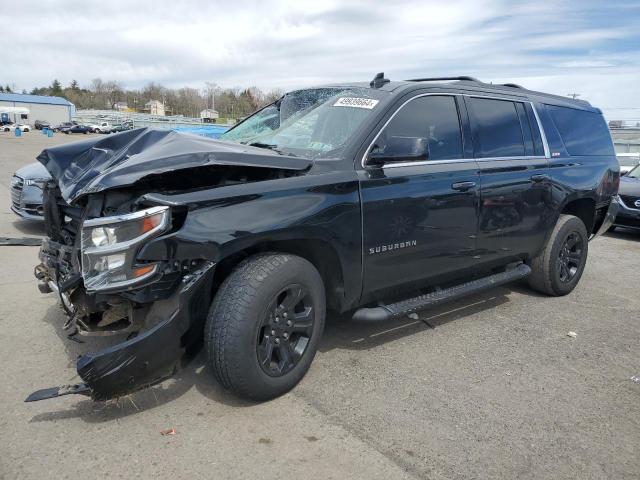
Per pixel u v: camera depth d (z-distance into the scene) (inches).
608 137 235.8
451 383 138.3
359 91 159.8
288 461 103.6
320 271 138.5
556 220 201.5
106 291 104.8
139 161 112.9
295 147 147.6
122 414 117.0
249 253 124.9
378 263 140.5
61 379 130.6
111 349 104.4
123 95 5196.9
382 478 100.0
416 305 151.9
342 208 129.3
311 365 144.0
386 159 138.9
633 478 104.1
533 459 108.3
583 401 132.8
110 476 97.2
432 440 112.7
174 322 109.0
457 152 162.7
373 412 122.4
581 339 172.9
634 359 159.5
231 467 101.1
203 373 135.9
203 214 110.1
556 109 209.5
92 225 106.8
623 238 376.2
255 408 121.6
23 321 165.3
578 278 219.6
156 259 105.3
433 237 152.7
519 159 183.5
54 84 5334.6
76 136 2442.2
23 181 295.3
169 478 97.4
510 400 131.3
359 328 171.2
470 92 172.1
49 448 104.3
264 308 116.0
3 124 3201.3
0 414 115.1
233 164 116.8
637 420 125.1
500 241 177.6
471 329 176.7
